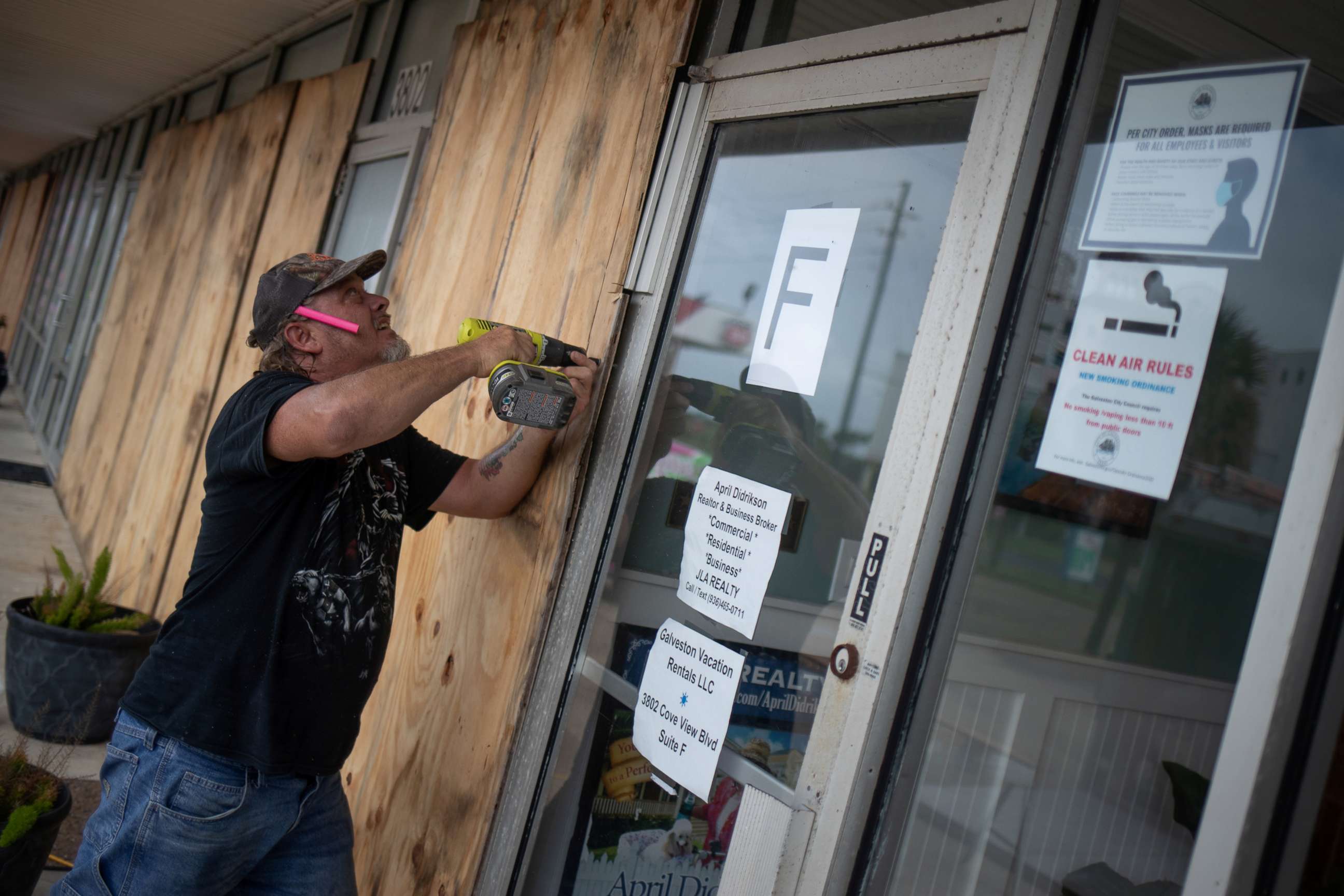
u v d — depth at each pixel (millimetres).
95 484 6547
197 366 5336
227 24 6156
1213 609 1456
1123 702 1518
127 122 10422
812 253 1888
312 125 4863
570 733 2164
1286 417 1394
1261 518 1409
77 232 11586
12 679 3713
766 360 1928
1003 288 1518
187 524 4820
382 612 2016
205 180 6312
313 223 4488
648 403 2184
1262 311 1403
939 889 1572
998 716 1569
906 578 1512
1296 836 1186
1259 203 1407
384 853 2512
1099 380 1502
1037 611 1552
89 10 6535
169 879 1836
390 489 2088
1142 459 1469
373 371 1818
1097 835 1524
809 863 1536
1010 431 1545
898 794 1521
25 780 2395
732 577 1870
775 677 1743
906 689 1525
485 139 3016
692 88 2232
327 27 5543
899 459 1571
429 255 3174
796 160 1979
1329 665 1184
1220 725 1447
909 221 1709
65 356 10078
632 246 2221
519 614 2256
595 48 2549
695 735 1861
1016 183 1508
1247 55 1427
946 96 1674
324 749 1923
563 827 2109
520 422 2010
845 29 1940
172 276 6332
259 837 1892
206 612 1869
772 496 1831
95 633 3719
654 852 1943
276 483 1869
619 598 2145
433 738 2457
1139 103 1496
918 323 1648
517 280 2607
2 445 9680
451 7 3934
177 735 1824
